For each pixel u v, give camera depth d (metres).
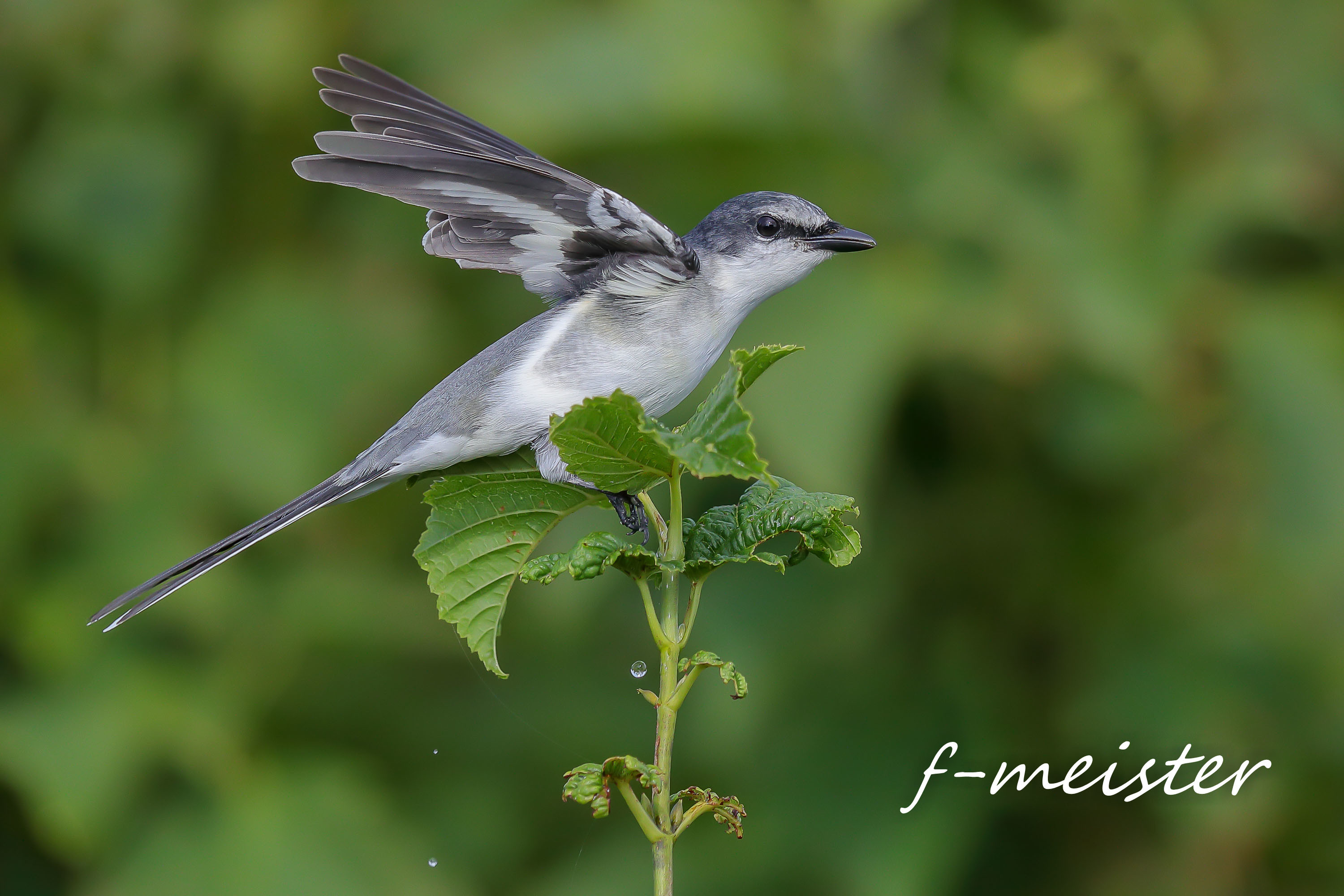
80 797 8.68
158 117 9.59
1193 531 8.73
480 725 9.77
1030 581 8.80
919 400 8.74
